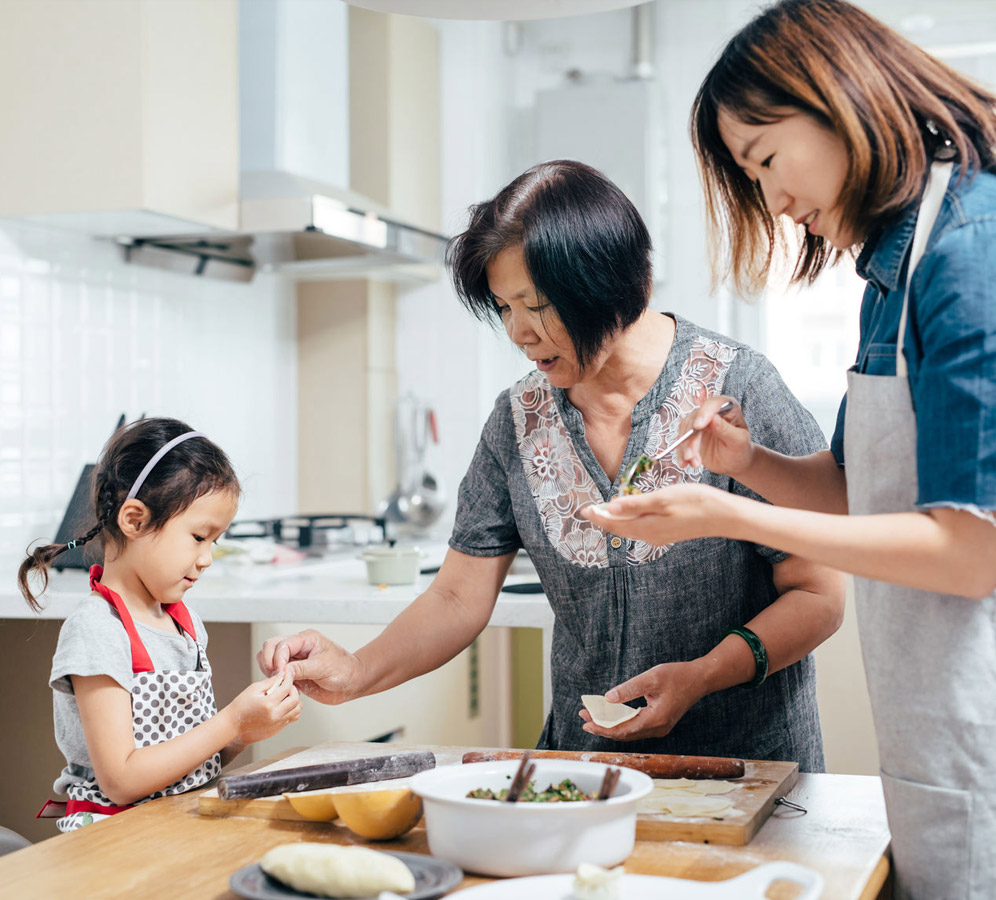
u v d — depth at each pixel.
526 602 1.84
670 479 1.34
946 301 0.86
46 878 0.93
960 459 0.84
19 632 2.13
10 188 2.29
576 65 3.72
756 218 1.11
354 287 3.32
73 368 2.52
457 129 3.49
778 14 0.94
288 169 2.63
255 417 3.19
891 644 0.94
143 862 0.96
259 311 3.21
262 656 1.31
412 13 1.25
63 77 2.26
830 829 1.01
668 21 3.63
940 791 0.92
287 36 2.62
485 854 0.89
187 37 2.34
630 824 0.91
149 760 1.22
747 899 0.78
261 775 1.10
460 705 2.97
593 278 1.18
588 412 1.40
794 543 0.88
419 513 3.04
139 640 1.35
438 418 3.44
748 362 1.34
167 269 2.78
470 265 1.25
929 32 3.41
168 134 2.29
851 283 3.50
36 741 2.13
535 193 1.20
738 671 1.24
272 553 2.46
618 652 1.36
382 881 0.81
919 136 0.90
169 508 1.37
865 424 0.96
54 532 2.46
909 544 0.86
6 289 2.33
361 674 1.34
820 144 0.92
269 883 0.87
